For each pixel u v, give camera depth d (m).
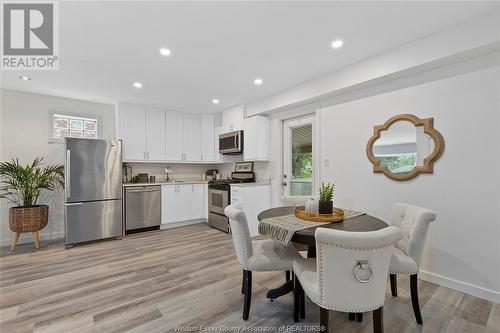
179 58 2.54
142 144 4.43
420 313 1.76
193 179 5.46
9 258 2.97
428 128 2.28
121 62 2.62
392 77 2.49
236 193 3.99
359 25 1.98
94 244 3.54
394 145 2.55
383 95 2.65
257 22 1.94
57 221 3.82
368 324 1.74
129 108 4.30
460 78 2.13
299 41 2.22
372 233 1.22
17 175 3.24
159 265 2.76
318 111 3.35
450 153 2.19
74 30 2.01
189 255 3.08
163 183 4.44
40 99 3.74
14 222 3.15
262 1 1.69
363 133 2.84
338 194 3.10
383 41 2.23
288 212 2.25
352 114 2.95
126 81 3.19
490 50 1.93
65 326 1.70
